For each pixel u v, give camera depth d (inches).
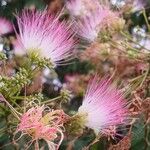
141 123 16.7
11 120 12.2
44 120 11.9
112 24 18.1
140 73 17.8
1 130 12.2
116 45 18.1
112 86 13.2
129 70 17.8
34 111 11.8
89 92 13.0
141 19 28.3
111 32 18.1
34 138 11.7
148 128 16.7
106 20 18.1
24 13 13.5
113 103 13.0
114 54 17.9
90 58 17.8
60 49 13.3
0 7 29.0
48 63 12.9
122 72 17.6
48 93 16.4
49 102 12.7
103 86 13.1
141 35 18.7
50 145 11.8
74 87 16.9
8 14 28.4
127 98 14.9
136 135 16.8
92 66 18.4
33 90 13.1
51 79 16.5
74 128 12.6
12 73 13.1
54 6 16.8
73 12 17.5
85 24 17.9
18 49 13.5
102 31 18.0
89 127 12.9
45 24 13.3
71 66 22.8
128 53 18.0
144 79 16.9
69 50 13.4
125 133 15.6
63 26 13.5
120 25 18.2
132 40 18.4
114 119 12.9
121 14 19.0
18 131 11.8
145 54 18.1
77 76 17.2
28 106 12.1
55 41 13.2
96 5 18.2
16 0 28.4
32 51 13.0
